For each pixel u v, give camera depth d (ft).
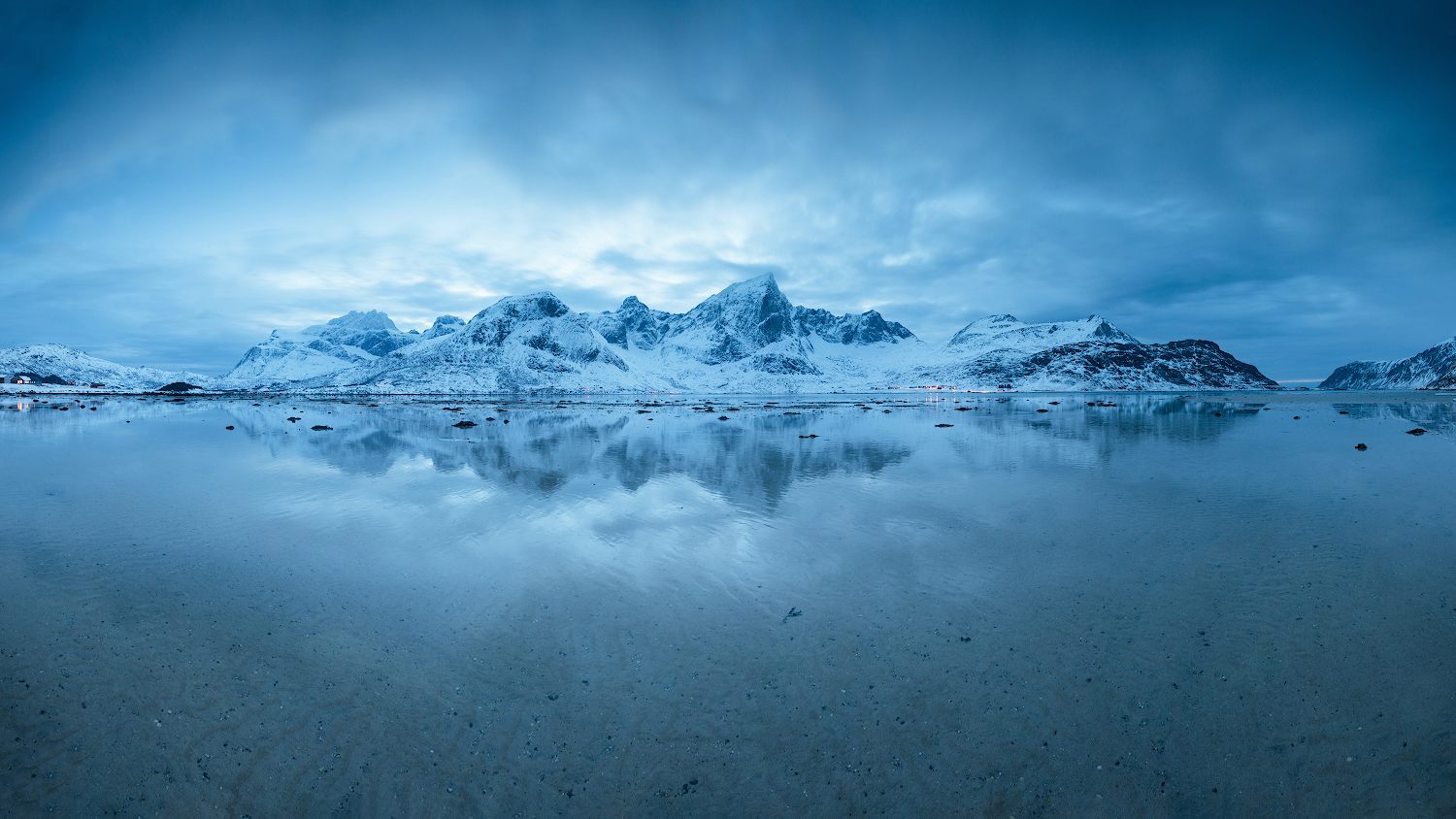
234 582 33.27
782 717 21.13
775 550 38.83
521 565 36.14
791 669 23.97
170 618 28.43
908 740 20.01
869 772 18.76
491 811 17.57
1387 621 27.14
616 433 129.59
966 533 42.83
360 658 24.91
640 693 22.52
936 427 144.46
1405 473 67.92
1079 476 67.31
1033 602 30.14
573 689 22.77
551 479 66.80
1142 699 21.66
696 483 64.08
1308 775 18.25
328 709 21.56
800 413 218.18
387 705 21.81
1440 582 31.65
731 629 27.37
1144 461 79.87
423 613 29.22
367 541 41.04
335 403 331.36
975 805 17.58
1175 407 258.16
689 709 21.58
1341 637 25.81
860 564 36.01
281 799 17.95
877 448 97.04
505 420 175.01
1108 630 26.89
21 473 70.95
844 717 21.09
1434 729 19.80
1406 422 150.82
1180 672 23.34
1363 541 39.60
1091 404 298.56
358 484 63.52
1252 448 93.45
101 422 161.99
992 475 68.49
